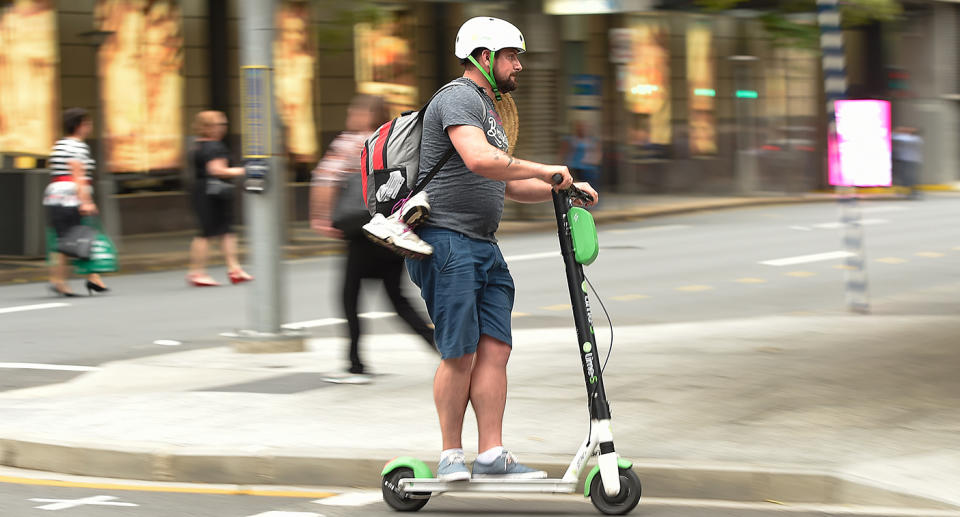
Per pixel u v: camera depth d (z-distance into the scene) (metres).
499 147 16.81
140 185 66.31
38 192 54.53
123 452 19.56
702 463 18.17
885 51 105.19
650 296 42.06
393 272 25.50
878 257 53.34
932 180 112.38
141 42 66.00
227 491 18.61
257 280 30.33
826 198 95.19
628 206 83.50
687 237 63.84
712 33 94.19
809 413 21.67
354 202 24.83
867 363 26.53
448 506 17.66
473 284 16.88
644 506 17.31
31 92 62.06
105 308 40.78
